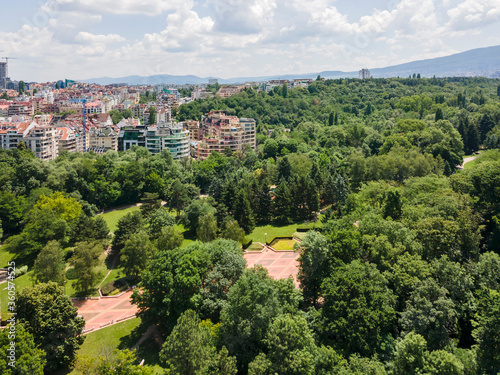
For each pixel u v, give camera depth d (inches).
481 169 5009.8
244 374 2984.7
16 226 6579.7
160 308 3577.8
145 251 4832.7
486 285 3358.8
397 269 3408.0
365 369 2650.1
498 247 4195.4
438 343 2992.1
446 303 3031.5
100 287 4921.3
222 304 3388.3
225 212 6304.1
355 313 2962.6
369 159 7534.5
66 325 3284.9
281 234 6205.7
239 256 3890.3
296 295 3435.0
